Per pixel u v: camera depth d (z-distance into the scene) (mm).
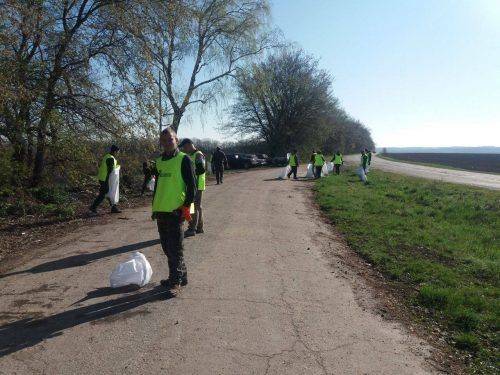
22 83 11305
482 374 3834
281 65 51406
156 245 7648
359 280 6250
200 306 4965
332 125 57844
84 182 14273
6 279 5777
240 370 3623
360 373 3686
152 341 4082
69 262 6574
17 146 12156
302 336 4324
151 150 13930
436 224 10664
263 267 6582
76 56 12680
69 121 13086
